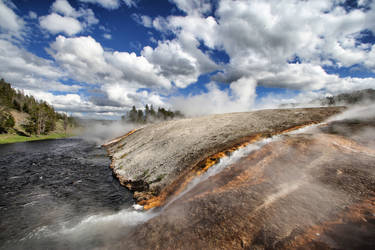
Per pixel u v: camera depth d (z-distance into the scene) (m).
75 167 19.72
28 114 84.69
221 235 5.39
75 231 7.82
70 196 11.99
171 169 13.18
